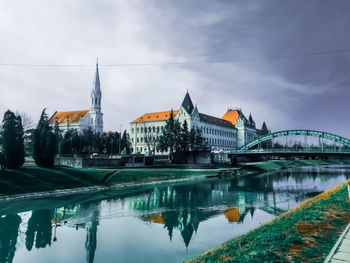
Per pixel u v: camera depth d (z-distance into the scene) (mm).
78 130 125125
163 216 29797
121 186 53312
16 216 29453
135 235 23172
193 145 101562
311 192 46500
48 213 30812
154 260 17781
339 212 19109
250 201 38531
